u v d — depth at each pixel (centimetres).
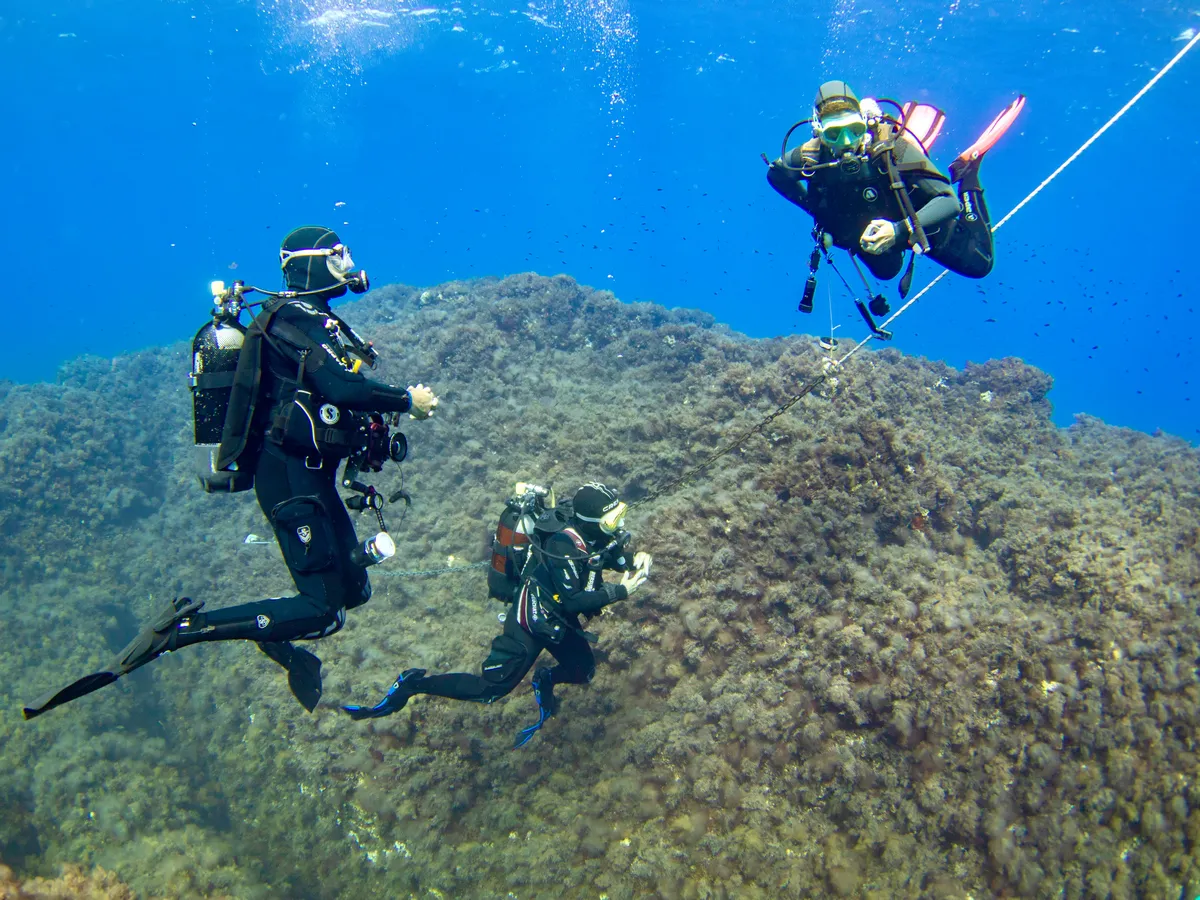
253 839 730
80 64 4462
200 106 5484
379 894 635
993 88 3603
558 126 5928
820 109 346
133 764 800
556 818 624
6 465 1176
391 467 1105
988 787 583
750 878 551
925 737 597
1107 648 660
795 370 995
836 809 582
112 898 586
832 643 637
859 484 773
